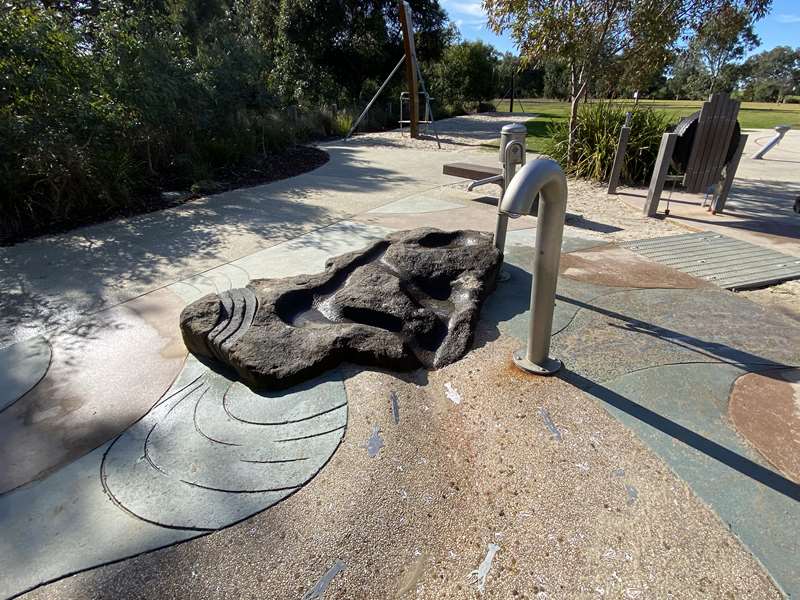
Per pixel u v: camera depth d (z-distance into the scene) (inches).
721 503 61.4
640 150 265.0
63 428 79.6
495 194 243.3
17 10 195.0
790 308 117.8
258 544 59.1
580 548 56.7
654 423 76.0
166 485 67.9
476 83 1002.7
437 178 287.4
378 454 72.2
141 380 92.3
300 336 96.3
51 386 90.6
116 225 187.8
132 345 104.6
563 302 118.6
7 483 68.9
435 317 108.2
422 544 58.9
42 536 60.7
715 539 56.7
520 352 95.7
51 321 115.0
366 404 83.0
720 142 190.5
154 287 133.6
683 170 200.8
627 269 140.7
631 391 83.9
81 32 222.2
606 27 260.5
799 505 60.8
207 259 153.8
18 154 176.4
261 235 177.0
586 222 195.2
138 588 54.5
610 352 96.1
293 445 74.5
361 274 119.8
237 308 105.0
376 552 58.1
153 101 233.3
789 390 83.9
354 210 212.5
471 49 986.1
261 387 88.4
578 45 260.2
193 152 267.0
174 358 99.7
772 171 311.1
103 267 147.7
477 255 127.4
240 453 73.4
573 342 100.0
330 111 553.6
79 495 66.6
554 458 69.9
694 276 135.6
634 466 67.7
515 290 127.8
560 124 332.5
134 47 237.0
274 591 53.9
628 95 434.0
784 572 52.7
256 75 362.9
